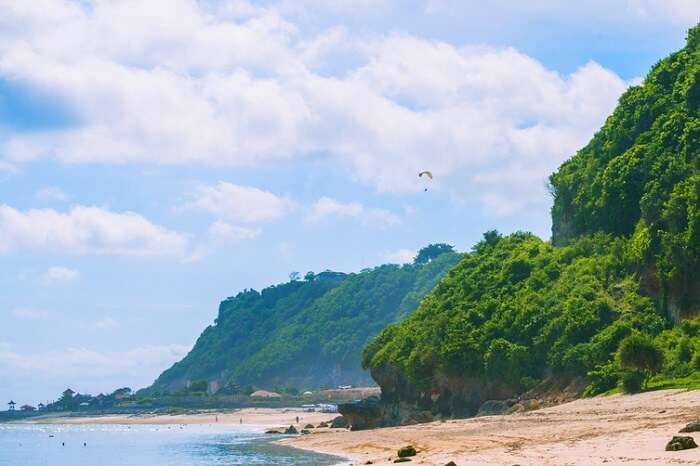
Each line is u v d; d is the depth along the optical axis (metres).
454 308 127.62
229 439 144.38
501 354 107.94
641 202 105.94
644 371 81.31
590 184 125.62
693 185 96.88
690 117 111.00
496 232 145.88
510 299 118.31
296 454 89.00
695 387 73.50
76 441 167.38
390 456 66.00
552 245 137.00
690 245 92.88
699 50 124.25
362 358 150.50
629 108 126.44
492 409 102.75
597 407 74.50
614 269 107.81
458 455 54.62
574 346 98.06
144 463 91.94
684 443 41.47
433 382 123.12
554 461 43.50
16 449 140.62
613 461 40.41
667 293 96.62
